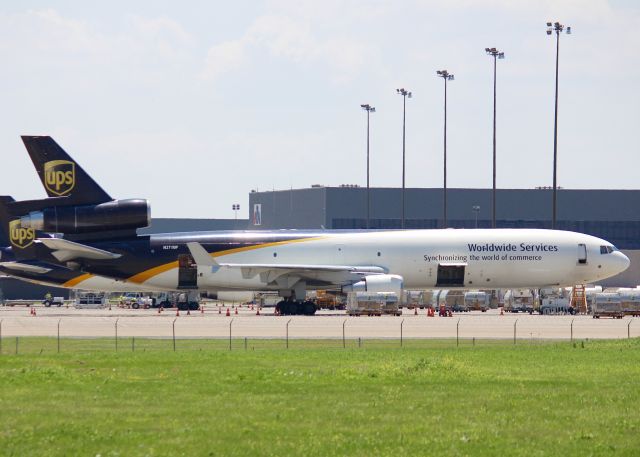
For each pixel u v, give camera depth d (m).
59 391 97.44
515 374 111.69
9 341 160.50
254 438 74.75
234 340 162.00
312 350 142.62
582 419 82.62
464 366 118.81
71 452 70.12
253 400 92.00
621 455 69.69
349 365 120.62
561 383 103.81
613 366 120.00
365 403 90.38
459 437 75.31
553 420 82.25
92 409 86.75
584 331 183.75
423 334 175.38
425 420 82.00
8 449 71.00
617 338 166.75
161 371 113.69
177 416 83.50
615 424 80.50
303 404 89.75
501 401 91.62
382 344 154.62
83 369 115.38
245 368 117.12
